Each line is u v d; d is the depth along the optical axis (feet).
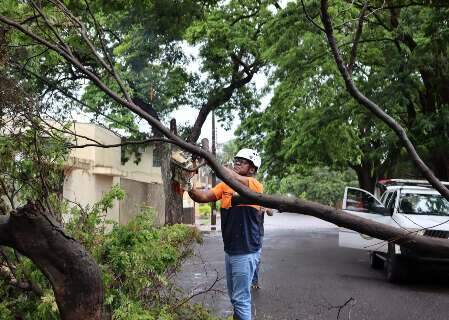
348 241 43.06
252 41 80.43
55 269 10.38
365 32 55.01
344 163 115.24
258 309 27.66
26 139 13.14
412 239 8.04
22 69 11.93
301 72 59.31
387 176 83.56
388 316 27.07
